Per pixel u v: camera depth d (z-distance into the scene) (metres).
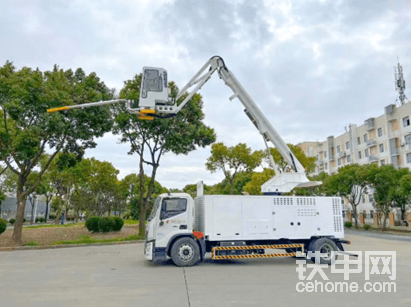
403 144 41.12
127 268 10.14
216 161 35.81
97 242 18.33
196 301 6.14
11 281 8.16
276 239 10.98
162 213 10.49
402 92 46.09
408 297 6.57
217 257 10.30
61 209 39.41
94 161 35.19
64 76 17.08
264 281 8.06
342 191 38.16
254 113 12.38
